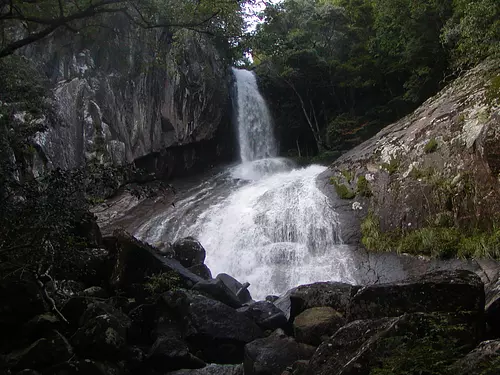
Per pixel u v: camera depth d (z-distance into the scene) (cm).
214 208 1861
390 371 414
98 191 729
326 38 2672
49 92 1761
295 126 2862
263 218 1675
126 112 2142
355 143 2455
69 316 709
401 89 2594
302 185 1858
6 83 1173
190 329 752
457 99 1561
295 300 823
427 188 1364
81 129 1939
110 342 654
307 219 1608
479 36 1505
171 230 1764
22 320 664
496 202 1158
